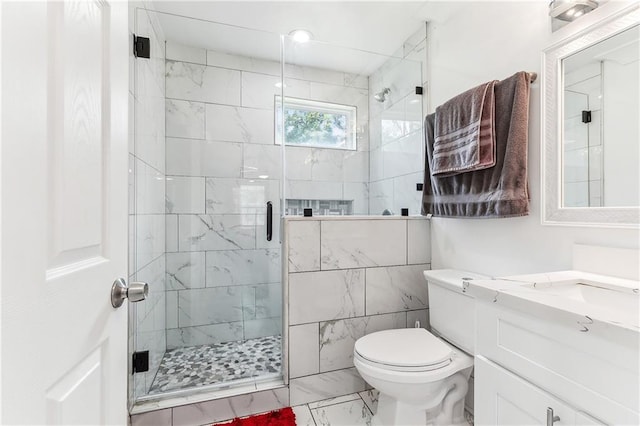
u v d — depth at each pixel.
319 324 1.68
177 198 2.29
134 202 1.53
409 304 1.87
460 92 1.75
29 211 0.41
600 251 1.06
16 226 0.39
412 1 1.78
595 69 1.09
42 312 0.43
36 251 0.42
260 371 1.84
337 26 2.09
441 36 1.91
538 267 1.30
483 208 1.43
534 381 0.77
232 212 2.42
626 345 0.59
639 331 0.57
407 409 1.30
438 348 1.34
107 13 0.64
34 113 0.42
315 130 2.44
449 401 1.37
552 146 1.24
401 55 2.30
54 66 0.47
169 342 2.24
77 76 0.53
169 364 1.97
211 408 1.48
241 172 2.45
